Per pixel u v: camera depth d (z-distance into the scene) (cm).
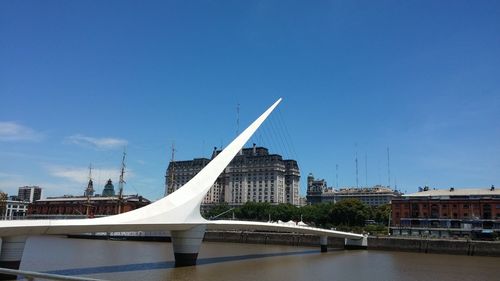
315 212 13862
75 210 15662
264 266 5203
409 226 11306
